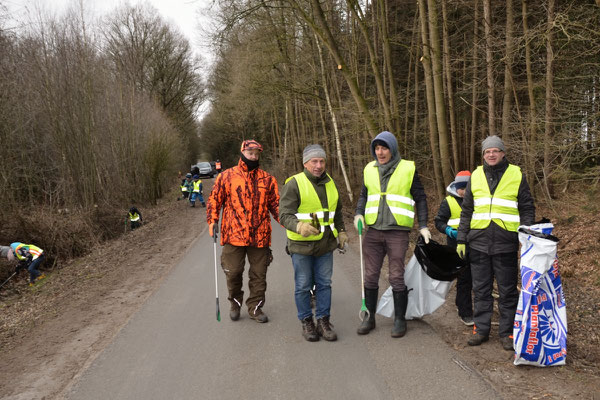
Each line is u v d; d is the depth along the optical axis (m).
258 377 3.57
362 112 10.18
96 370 3.86
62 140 14.09
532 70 11.13
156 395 3.38
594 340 3.92
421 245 4.33
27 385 3.71
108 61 20.19
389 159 4.25
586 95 9.33
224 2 10.49
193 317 5.12
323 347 4.07
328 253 4.32
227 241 4.72
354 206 16.58
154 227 14.49
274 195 4.80
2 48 12.97
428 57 9.00
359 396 3.20
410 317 4.51
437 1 11.98
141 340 4.49
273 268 7.46
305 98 18.75
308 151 4.21
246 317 5.02
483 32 12.09
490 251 3.84
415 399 3.11
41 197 14.88
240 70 17.52
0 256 8.96
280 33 15.69
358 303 5.33
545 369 3.43
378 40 15.77
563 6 9.07
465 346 3.95
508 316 3.86
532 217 3.74
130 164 21.14
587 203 9.60
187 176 22.44
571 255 7.11
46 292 7.29
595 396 2.98
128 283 7.08
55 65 14.18
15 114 13.59
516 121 10.98
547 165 9.19
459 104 16.16
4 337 5.05
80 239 11.28
